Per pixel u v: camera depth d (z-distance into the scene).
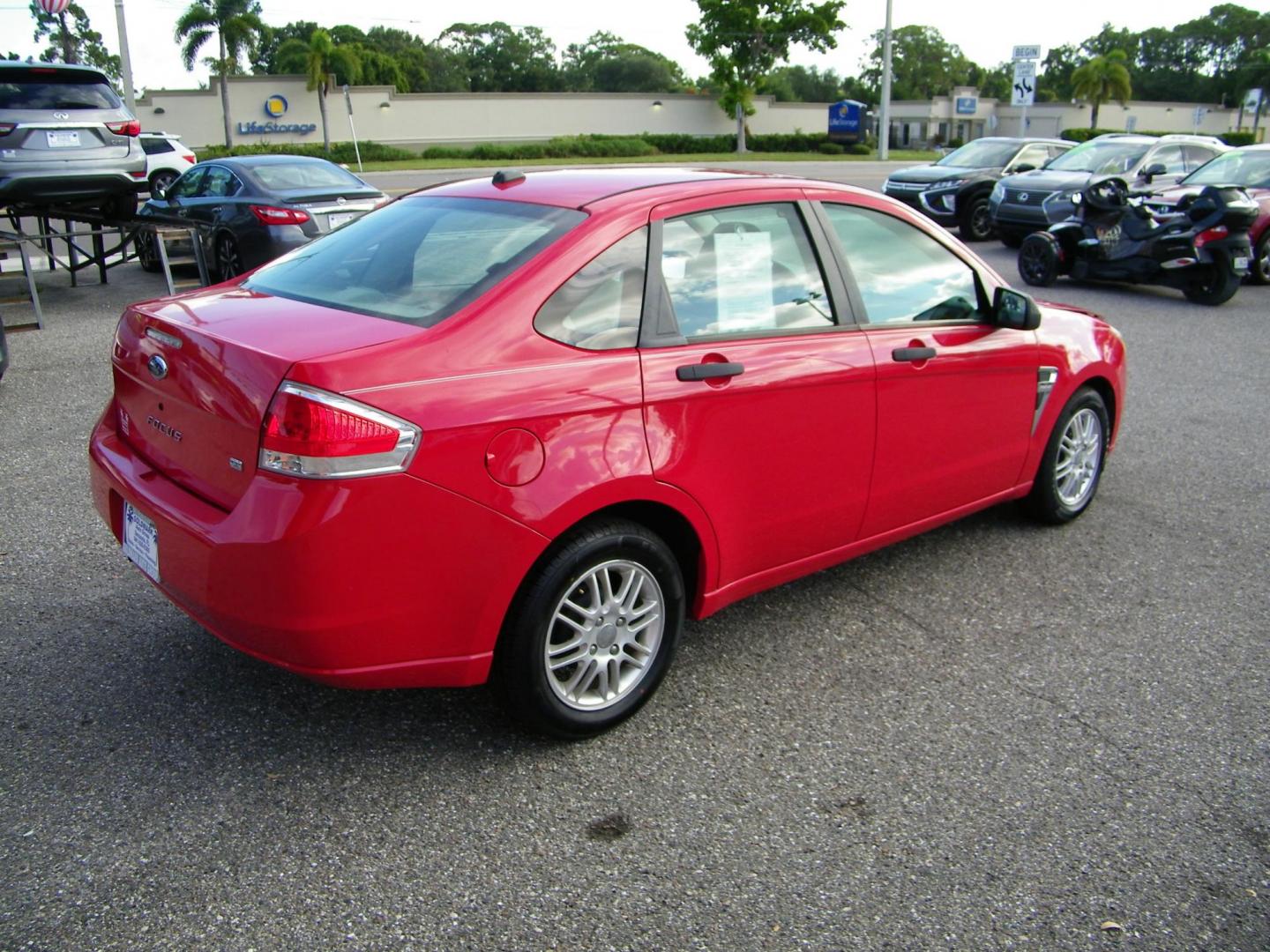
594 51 96.00
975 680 3.72
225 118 46.16
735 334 3.40
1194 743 3.36
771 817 2.95
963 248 4.27
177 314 3.20
